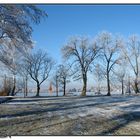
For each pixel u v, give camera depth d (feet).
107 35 212.23
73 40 206.18
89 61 206.49
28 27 76.59
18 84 248.32
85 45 206.18
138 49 232.94
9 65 91.50
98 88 274.77
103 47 211.41
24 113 64.08
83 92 208.85
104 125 44.55
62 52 206.18
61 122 47.85
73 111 69.31
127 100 120.88
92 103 103.14
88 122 47.96
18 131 38.86
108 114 61.82
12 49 82.12
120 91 274.36
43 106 88.89
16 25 74.23
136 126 43.80
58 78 276.00
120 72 263.49
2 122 47.75
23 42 77.92
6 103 111.14
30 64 246.88
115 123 47.01
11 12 72.28
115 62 216.74
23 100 141.18
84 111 69.26
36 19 76.28
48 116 57.26
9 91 223.10
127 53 223.51
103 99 134.72
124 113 64.08
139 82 238.48
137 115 59.82
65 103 105.50
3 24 73.15
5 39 77.46
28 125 44.34
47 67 269.23
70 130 39.68
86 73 207.62
